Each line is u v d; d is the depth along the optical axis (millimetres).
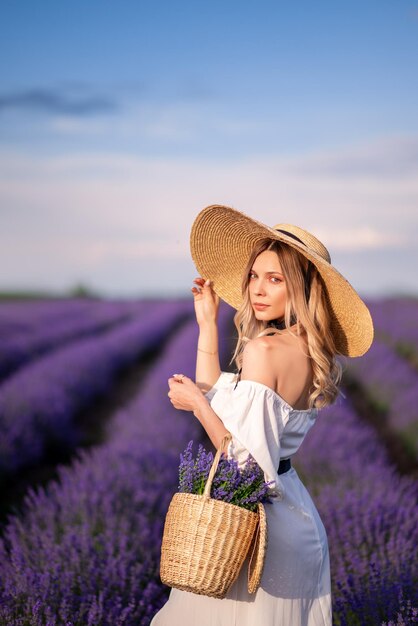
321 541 2346
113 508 4547
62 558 3715
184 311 29266
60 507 4656
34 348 14289
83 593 3383
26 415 7273
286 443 2275
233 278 2701
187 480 2182
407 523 4102
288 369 2234
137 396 11445
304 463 5836
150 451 5922
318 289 2332
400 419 8562
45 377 10070
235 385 2381
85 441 8188
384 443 8219
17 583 3379
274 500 2221
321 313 2324
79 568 3572
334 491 5023
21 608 3279
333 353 2369
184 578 2094
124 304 31672
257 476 2150
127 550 3951
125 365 14430
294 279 2295
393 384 10492
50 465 7102
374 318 21672
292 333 2289
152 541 4109
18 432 6871
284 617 2219
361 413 10102
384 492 4840
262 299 2355
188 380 2354
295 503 2277
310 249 2270
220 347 14430
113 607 3217
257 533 2158
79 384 10453
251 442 2119
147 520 4316
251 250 2605
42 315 21594
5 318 18781
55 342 15914
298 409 2314
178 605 2303
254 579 2047
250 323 2432
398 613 2920
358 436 7160
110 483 4965
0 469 6211
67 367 11062
